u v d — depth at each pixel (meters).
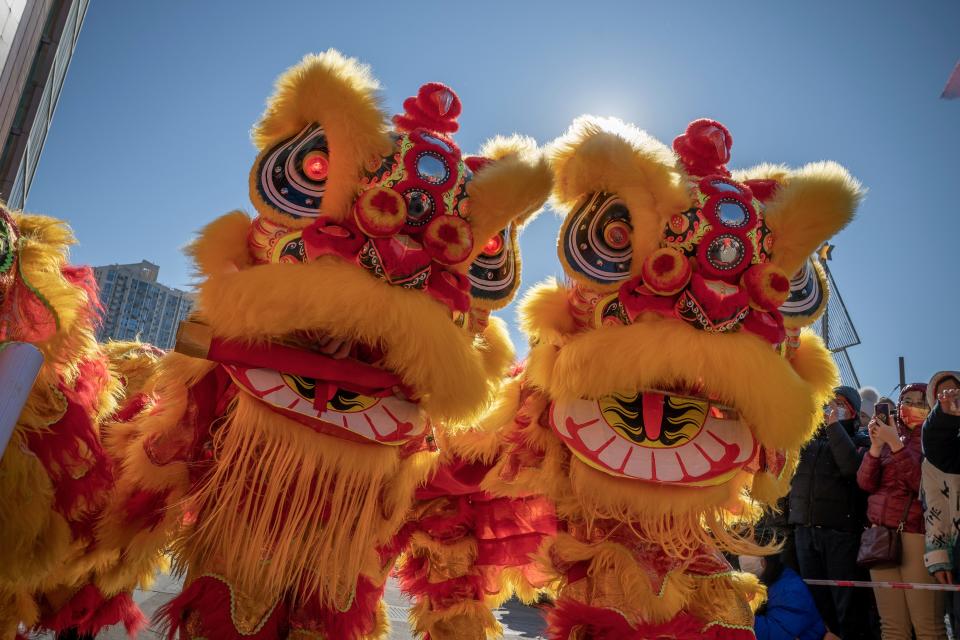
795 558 4.64
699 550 2.55
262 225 2.19
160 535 2.27
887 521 4.01
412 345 2.02
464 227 2.19
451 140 2.44
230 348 2.04
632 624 2.38
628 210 2.43
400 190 2.18
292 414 2.09
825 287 2.65
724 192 2.41
